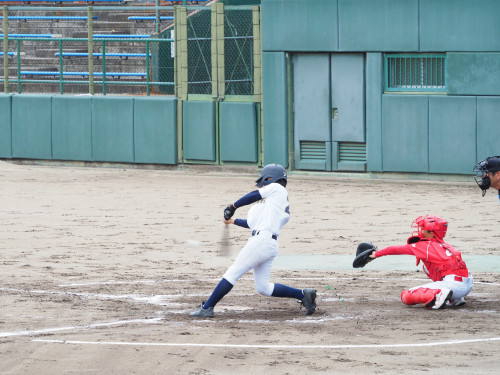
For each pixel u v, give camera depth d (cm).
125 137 4078
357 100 3612
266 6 3703
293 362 1140
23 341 1264
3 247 2270
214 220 2725
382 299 1634
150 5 5359
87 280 1855
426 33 3450
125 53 4747
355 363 1134
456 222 2617
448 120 3450
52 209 2931
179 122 3984
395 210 2872
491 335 1295
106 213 2859
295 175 3747
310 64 3691
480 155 3409
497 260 2047
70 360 1149
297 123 3747
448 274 1515
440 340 1264
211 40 3866
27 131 4250
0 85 4691
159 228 2586
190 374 1082
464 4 3372
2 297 1652
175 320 1446
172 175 3894
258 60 3769
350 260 2094
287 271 1964
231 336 1309
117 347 1224
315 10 3616
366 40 3544
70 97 4156
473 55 3378
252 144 3816
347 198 3153
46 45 5000
